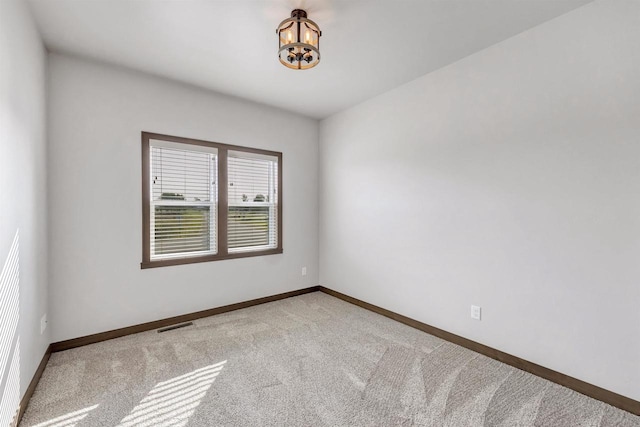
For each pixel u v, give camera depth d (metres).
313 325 3.16
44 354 2.30
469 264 2.64
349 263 3.94
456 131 2.73
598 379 1.94
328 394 1.98
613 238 1.88
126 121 2.87
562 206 2.10
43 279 2.30
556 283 2.13
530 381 2.15
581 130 2.00
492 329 2.49
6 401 1.53
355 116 3.81
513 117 2.34
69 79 2.59
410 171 3.15
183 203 3.27
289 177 4.12
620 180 1.85
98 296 2.74
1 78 1.50
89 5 1.96
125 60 2.70
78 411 1.81
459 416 1.78
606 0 1.89
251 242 3.85
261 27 2.22
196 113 3.30
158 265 3.07
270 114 3.90
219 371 2.25
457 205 2.73
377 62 2.73
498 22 2.17
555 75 2.12
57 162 2.53
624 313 1.84
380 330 3.03
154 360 2.41
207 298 3.41
